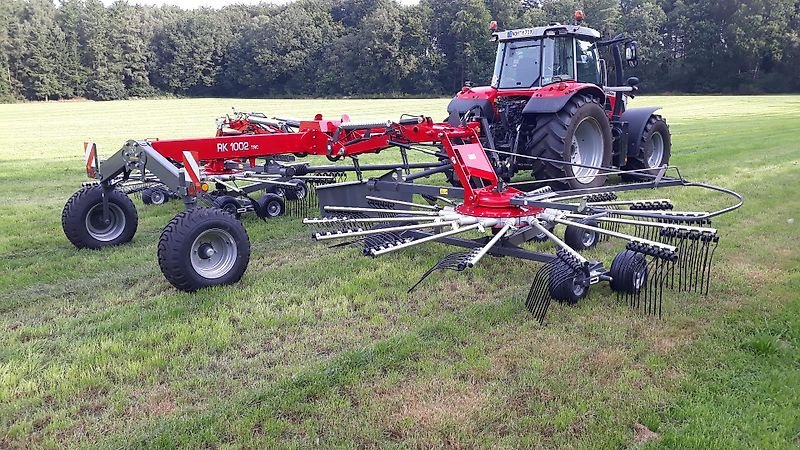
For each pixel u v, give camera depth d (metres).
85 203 6.27
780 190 8.54
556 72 8.93
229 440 3.02
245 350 3.95
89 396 3.44
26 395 3.45
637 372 3.57
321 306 4.68
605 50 11.67
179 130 23.50
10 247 6.54
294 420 3.17
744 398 3.30
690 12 56.59
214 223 5.00
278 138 5.98
